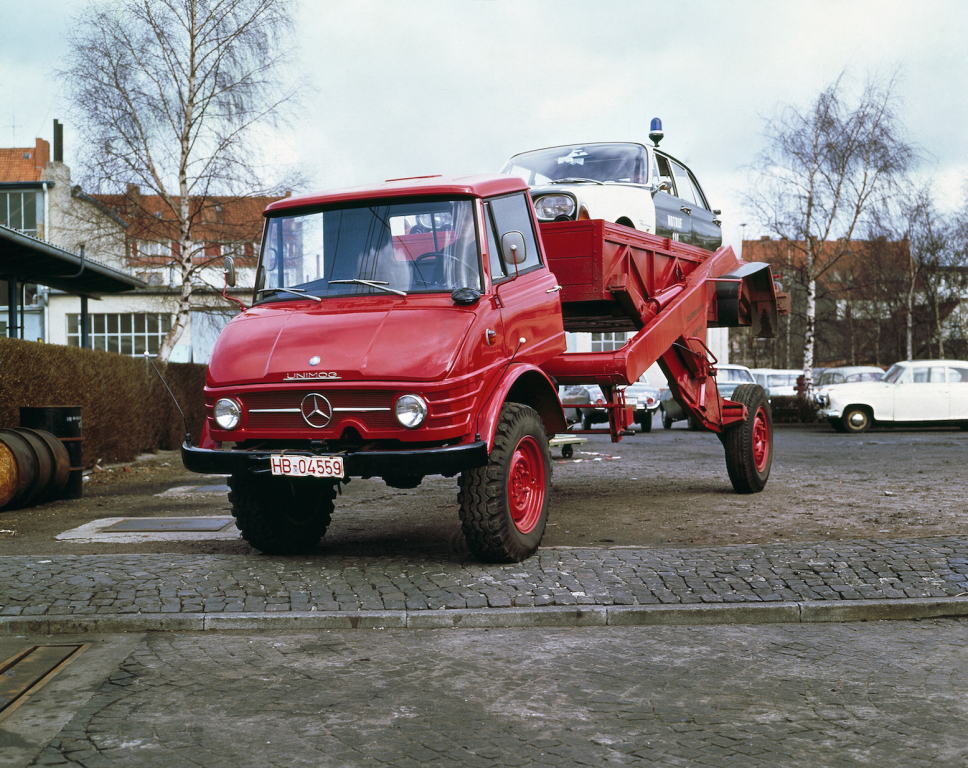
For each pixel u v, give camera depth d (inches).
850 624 213.6
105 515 395.5
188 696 162.7
